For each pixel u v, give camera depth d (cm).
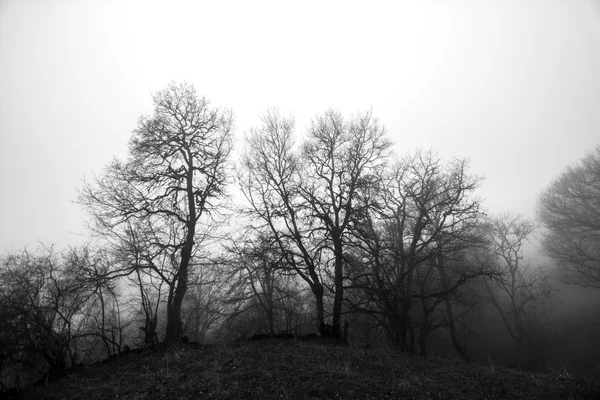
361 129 1973
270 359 1108
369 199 1870
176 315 1482
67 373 1222
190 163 1642
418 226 2033
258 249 1747
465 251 2523
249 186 1941
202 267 1731
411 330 1862
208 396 833
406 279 2089
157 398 845
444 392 905
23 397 1020
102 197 1534
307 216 1797
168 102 1681
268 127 1980
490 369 1157
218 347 1273
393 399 846
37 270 1459
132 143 1614
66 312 1462
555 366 2781
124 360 1276
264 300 1911
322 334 1655
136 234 1562
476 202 1995
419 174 2158
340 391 870
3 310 1287
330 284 1861
